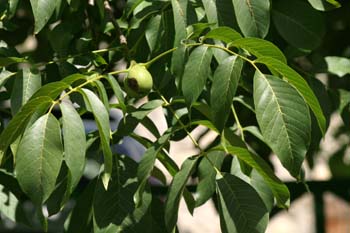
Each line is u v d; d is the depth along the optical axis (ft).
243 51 4.80
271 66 4.41
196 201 4.87
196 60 4.45
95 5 5.68
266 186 4.86
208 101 5.13
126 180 4.71
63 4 4.93
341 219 15.23
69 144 4.17
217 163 4.92
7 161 5.18
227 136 5.02
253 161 4.51
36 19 4.64
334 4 5.04
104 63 5.12
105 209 4.62
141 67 4.64
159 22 4.97
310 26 5.34
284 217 15.31
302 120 4.25
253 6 4.70
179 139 5.27
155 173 5.70
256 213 4.37
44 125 4.18
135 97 4.68
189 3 4.75
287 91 4.29
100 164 5.07
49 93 4.30
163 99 4.91
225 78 4.31
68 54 5.37
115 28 5.19
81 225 4.89
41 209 4.13
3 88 5.46
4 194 4.92
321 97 5.48
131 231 4.58
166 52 4.64
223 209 4.40
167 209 4.36
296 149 4.23
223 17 4.81
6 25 5.24
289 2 5.36
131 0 5.19
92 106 4.28
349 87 7.72
